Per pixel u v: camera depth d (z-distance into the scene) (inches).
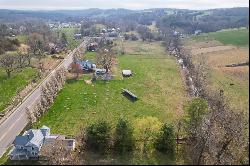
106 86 5959.6
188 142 3521.2
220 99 4453.7
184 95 5561.0
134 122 4082.2
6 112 4749.0
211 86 5339.6
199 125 3624.5
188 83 6274.6
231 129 3454.7
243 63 6092.5
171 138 3366.1
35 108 4579.2
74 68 6643.7
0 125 4333.2
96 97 5378.9
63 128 4197.8
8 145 3806.6
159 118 4510.3
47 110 4793.3
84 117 4562.0
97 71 6697.8
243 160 2903.5
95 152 3341.5
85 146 3476.9
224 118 3732.8
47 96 4894.2
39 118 4515.3
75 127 4227.4
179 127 3782.0
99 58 7519.7
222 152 3196.4
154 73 7022.6
